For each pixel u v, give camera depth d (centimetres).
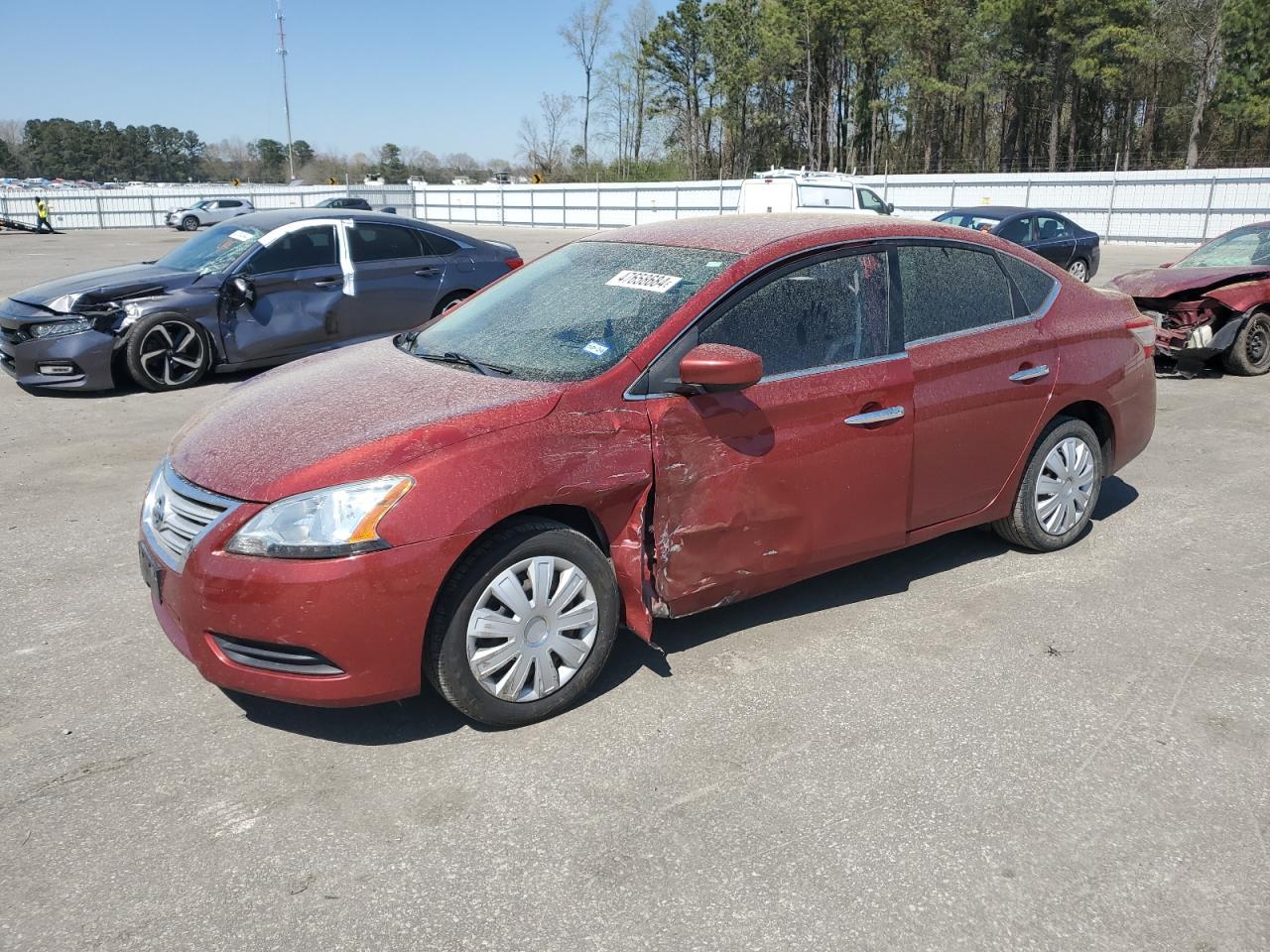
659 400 328
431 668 302
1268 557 468
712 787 286
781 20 5844
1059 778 290
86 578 452
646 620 332
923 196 3114
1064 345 441
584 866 253
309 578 278
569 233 3709
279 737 316
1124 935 229
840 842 262
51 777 294
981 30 5181
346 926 233
